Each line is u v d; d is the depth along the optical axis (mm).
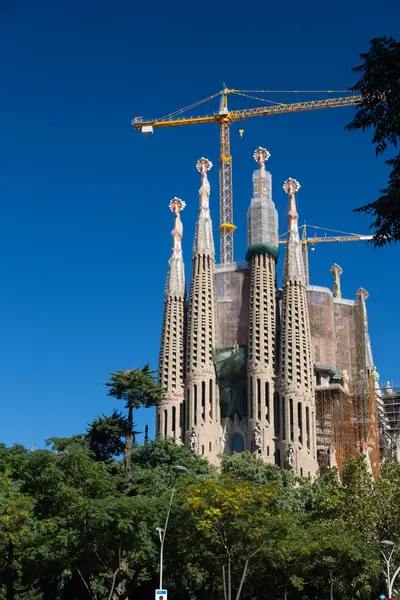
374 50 28047
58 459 61281
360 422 149625
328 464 137750
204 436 139875
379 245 28266
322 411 144750
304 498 94188
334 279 191250
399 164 28188
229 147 189875
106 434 83438
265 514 57250
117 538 55312
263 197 154125
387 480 72500
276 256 151500
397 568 67062
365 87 28312
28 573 61844
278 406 139375
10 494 56719
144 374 84688
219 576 65938
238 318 151750
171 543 59344
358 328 161250
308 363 140250
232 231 185625
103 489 60031
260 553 58844
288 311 142750
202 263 152250
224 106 190625
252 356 141625
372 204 28141
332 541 60938
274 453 136000
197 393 142500
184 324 152250
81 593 65562
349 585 70438
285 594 64688
